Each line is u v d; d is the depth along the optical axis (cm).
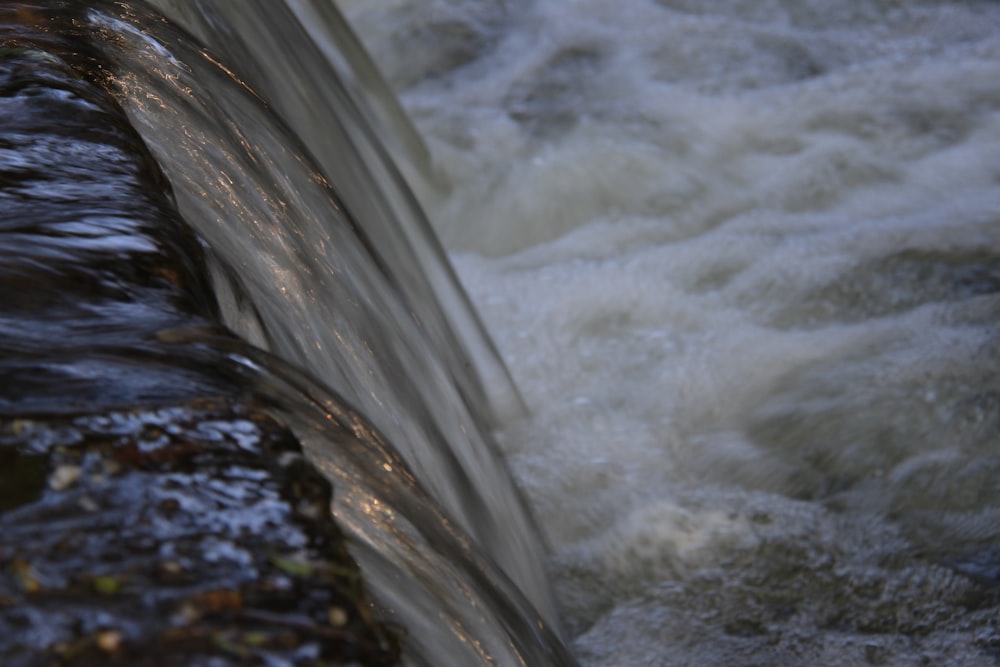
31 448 158
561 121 971
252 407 179
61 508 149
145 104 327
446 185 885
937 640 436
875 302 681
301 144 426
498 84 1062
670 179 877
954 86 1004
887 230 769
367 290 399
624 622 447
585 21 1157
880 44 1106
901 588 461
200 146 338
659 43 1112
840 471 534
